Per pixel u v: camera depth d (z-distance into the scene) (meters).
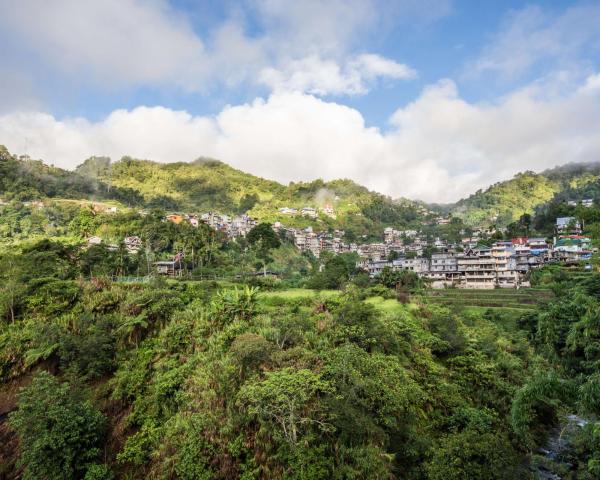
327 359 19.11
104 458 19.56
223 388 18.78
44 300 30.30
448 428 20.75
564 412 24.86
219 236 85.75
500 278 79.50
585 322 24.38
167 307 29.09
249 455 16.31
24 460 17.95
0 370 25.25
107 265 48.72
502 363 28.77
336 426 16.33
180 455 16.73
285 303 33.31
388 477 15.80
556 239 86.81
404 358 24.17
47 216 89.50
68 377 24.08
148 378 24.27
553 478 19.77
